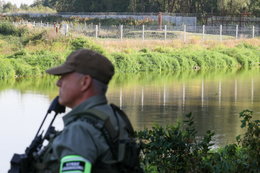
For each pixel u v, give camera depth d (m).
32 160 4.01
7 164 14.82
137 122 21.81
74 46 53.41
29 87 35.62
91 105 3.99
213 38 72.06
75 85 4.03
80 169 3.64
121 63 49.41
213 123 21.16
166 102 28.47
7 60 44.00
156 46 59.59
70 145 3.71
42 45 53.94
